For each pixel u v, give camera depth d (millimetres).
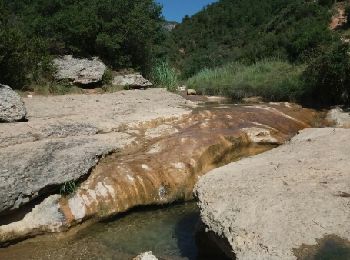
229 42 42719
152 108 11992
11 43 13477
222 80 19344
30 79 14586
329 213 5285
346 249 4688
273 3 48719
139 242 6703
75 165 7492
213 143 9195
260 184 6211
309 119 12266
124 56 18234
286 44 24484
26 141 8227
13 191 6434
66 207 7074
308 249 4727
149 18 18906
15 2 18344
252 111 11648
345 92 14141
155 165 8320
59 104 12102
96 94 14844
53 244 6656
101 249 6496
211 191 6238
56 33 16656
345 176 6320
